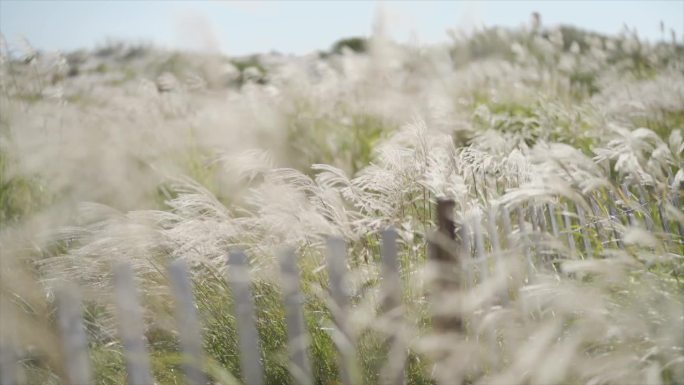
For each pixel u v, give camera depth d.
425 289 3.45
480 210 3.70
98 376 3.68
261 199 4.29
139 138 7.94
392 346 2.90
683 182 4.07
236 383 3.14
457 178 3.92
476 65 10.16
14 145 5.77
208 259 3.92
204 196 4.38
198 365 2.60
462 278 3.29
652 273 3.20
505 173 4.27
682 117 6.86
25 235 4.74
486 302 3.11
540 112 7.55
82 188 6.14
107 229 4.29
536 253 3.47
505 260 3.12
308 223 3.97
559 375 2.68
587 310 2.89
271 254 3.90
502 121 7.72
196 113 8.95
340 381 3.36
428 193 4.33
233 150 7.15
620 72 9.79
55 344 3.33
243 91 9.37
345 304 2.73
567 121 7.27
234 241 4.18
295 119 8.48
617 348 2.88
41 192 5.66
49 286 3.94
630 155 3.81
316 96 9.52
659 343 2.78
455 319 2.86
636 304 2.96
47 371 3.46
